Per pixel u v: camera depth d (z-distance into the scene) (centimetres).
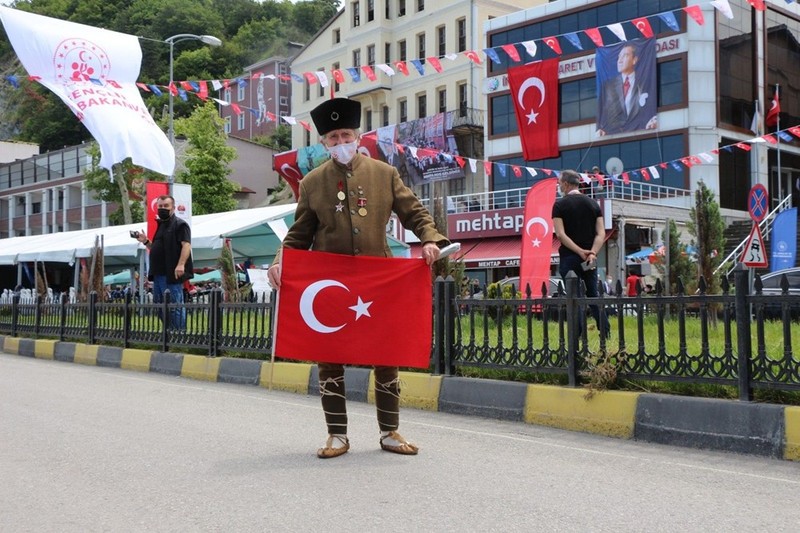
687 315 629
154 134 1494
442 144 3831
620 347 636
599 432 620
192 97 6309
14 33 1367
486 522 377
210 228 2122
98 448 556
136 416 698
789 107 3256
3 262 2733
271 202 5306
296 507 403
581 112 3189
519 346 718
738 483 459
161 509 405
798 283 1415
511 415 685
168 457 525
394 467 492
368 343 516
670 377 601
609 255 2675
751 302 556
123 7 7050
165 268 1214
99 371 1130
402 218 536
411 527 369
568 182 907
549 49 3281
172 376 1062
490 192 3288
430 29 4072
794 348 610
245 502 414
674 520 382
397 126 4012
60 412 719
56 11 6894
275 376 909
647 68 2952
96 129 1427
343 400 532
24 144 6681
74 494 437
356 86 4397
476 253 3030
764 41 3105
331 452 521
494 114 3528
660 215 2716
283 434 610
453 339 766
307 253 515
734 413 550
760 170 3061
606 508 402
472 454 537
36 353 1436
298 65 4872
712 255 1206
